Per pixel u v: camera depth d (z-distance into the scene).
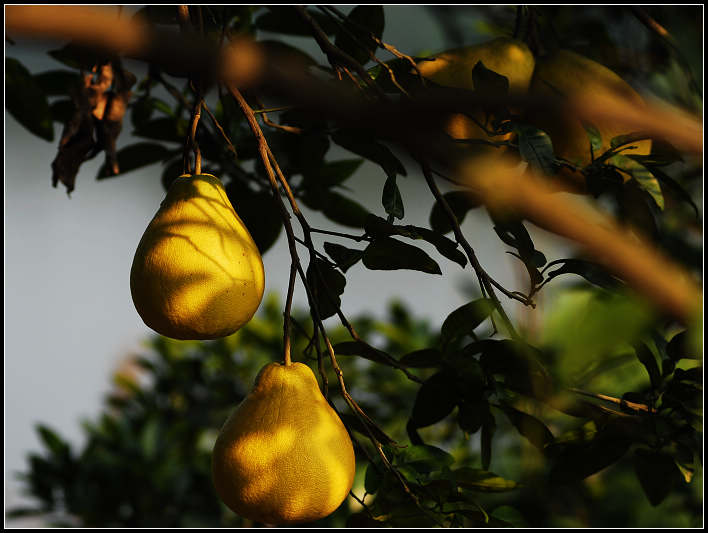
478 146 3.08
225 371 4.99
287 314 2.97
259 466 2.90
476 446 4.59
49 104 3.53
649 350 3.08
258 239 3.41
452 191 3.27
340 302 3.09
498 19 3.45
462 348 3.15
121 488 4.65
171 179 3.57
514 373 3.09
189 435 5.04
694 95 2.94
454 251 3.01
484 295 3.02
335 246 3.04
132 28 0.90
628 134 3.08
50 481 4.85
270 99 0.99
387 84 3.13
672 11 3.03
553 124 3.09
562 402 3.05
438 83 3.15
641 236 3.12
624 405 3.10
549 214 1.15
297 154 3.37
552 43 3.53
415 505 3.10
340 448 2.93
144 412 5.20
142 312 2.96
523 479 4.06
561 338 1.52
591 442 3.13
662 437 3.11
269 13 3.38
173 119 3.54
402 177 3.19
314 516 2.92
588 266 2.95
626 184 3.11
